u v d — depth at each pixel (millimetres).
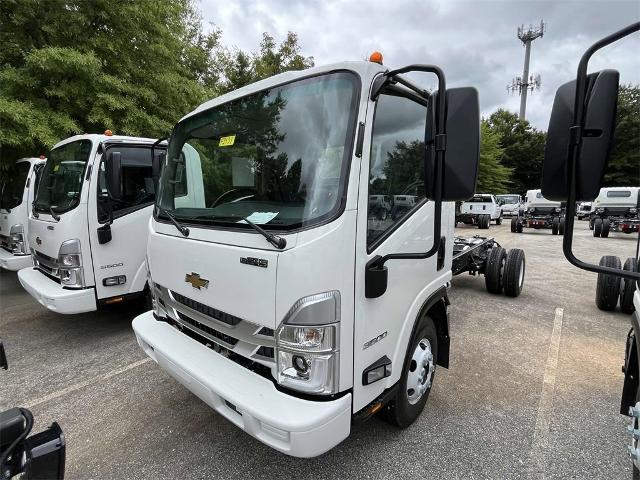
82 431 2889
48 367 3893
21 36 7566
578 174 1212
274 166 2232
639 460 1661
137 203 4527
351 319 1962
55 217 4172
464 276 8047
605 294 5578
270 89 2363
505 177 33906
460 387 3506
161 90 8609
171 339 2576
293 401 1909
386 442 2729
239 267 2062
